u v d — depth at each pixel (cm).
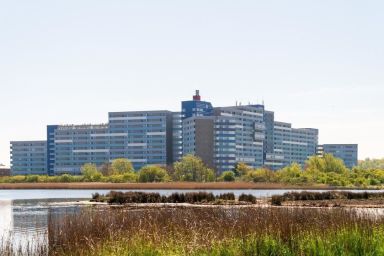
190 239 2109
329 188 14025
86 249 2091
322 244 1902
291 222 2394
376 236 2016
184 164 17550
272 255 1909
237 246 1950
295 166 17125
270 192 12006
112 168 19425
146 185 15188
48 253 2277
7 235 3478
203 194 6450
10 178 17625
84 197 9769
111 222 2670
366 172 15938
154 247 1931
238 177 18625
